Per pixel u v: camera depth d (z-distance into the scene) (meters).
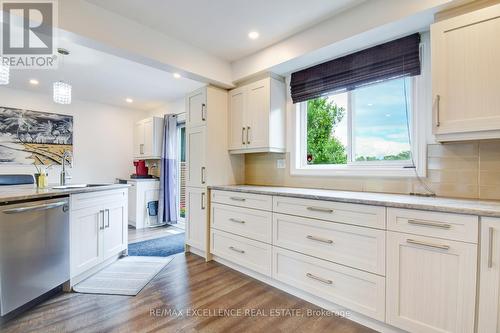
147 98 4.52
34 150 4.01
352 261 1.73
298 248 2.04
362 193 2.10
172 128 4.69
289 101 2.85
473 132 1.53
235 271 2.60
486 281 1.25
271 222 2.25
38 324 1.68
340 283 1.79
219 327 1.67
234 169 3.22
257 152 2.96
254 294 2.12
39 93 4.06
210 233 2.90
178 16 2.10
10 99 3.81
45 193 1.96
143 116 5.46
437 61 1.62
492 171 1.67
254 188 2.61
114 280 2.35
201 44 2.58
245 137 2.92
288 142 2.86
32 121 3.99
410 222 1.47
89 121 4.66
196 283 2.32
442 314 1.37
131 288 2.20
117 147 5.05
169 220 4.68
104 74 3.31
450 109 1.58
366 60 2.22
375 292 1.62
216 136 3.02
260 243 2.34
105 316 1.78
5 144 3.75
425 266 1.43
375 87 2.29
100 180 4.79
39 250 1.90
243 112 2.95
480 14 1.49
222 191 2.75
